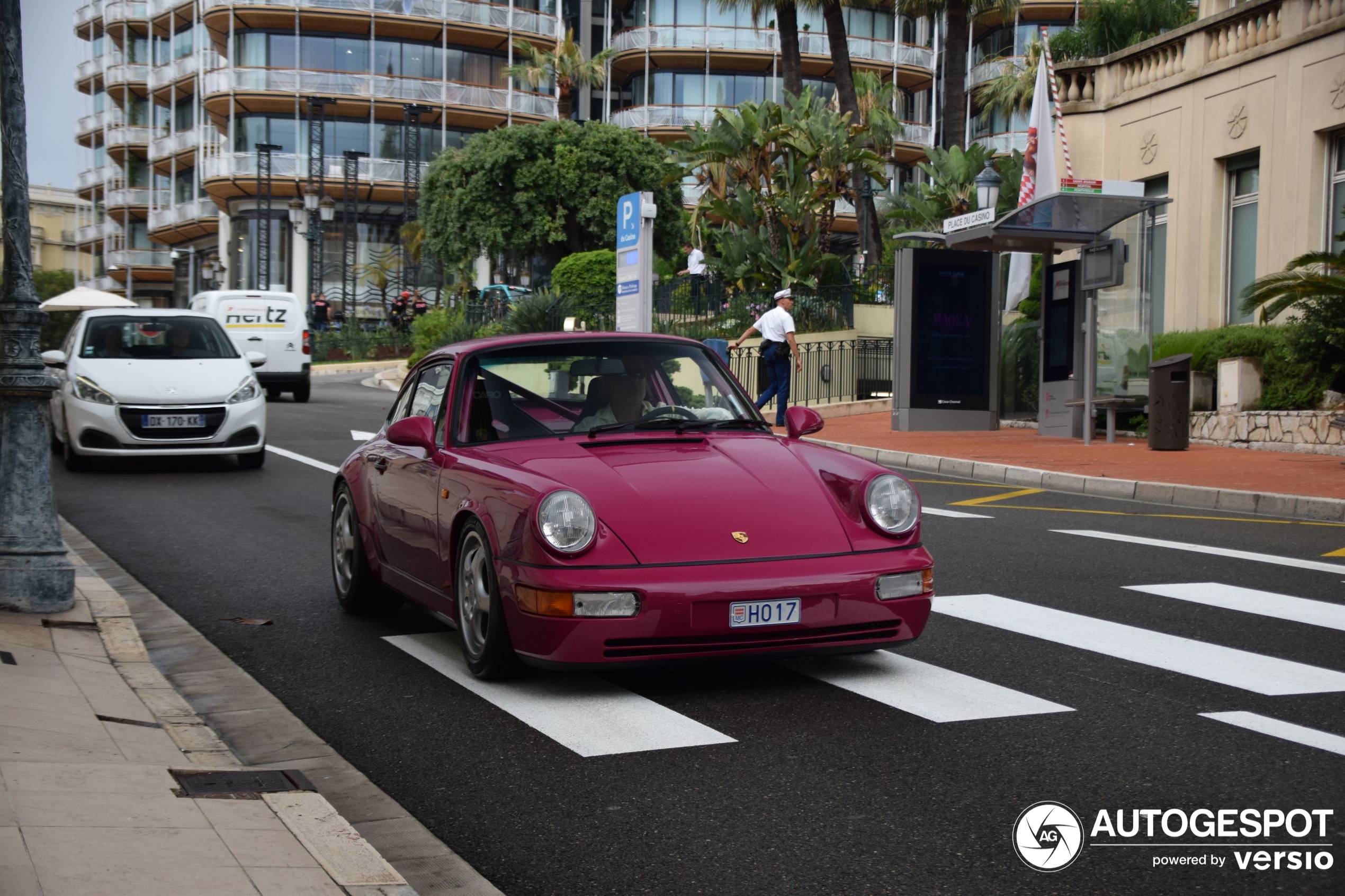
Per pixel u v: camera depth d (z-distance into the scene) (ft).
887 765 14.39
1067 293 58.85
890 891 11.07
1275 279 47.42
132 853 10.95
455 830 12.72
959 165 101.35
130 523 33.76
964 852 11.92
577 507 16.48
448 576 18.97
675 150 106.52
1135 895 10.97
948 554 28.89
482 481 18.03
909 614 17.34
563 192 137.39
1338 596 24.04
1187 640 20.45
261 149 165.27
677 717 16.39
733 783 13.88
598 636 16.07
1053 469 44.62
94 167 252.83
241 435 44.04
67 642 19.60
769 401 60.34
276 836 11.84
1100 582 25.52
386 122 179.63
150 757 14.40
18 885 9.97
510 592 16.75
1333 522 34.19
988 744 15.12
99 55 246.88
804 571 16.67
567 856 11.98
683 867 11.66
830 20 107.86
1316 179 57.31
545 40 186.29
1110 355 58.44
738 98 192.75
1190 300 65.92
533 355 20.65
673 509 17.08
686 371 21.01
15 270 21.08
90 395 42.75
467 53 183.93
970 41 199.62
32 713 15.31
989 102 169.58
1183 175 66.33
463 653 19.20
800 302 86.58
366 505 22.48
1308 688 17.57
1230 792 13.44
